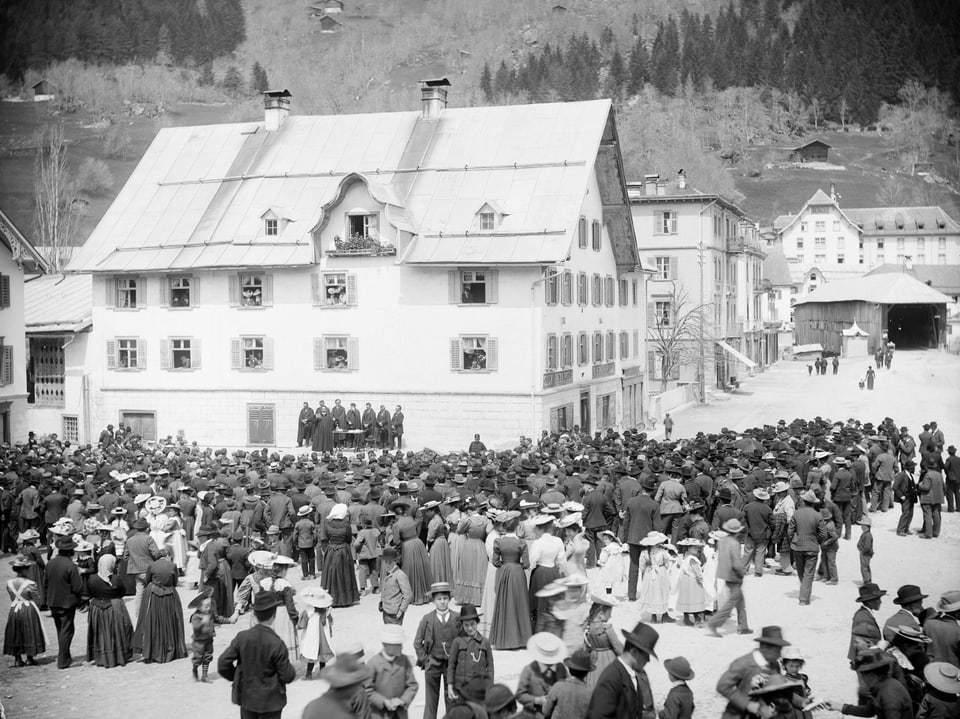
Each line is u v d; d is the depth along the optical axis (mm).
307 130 51188
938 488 25359
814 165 142625
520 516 19422
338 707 8906
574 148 46406
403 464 27172
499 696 9688
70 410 49469
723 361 76062
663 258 74688
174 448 37750
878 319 102875
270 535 20812
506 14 101438
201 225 48125
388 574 15328
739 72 141500
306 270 45531
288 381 45969
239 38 101188
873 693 10445
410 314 44250
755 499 21609
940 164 138625
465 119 49281
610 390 53594
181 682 15516
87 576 17281
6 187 102812
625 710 9898
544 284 43031
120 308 48281
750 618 18156
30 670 16359
